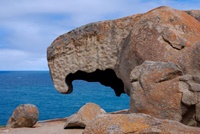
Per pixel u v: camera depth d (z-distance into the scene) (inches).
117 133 245.9
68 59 613.9
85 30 603.8
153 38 488.1
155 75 389.4
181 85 377.7
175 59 458.9
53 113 1466.5
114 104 1796.3
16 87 3713.1
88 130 253.4
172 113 372.2
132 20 569.9
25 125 506.0
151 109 379.9
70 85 641.0
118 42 576.7
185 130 249.3
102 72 693.3
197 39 482.0
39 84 4402.1
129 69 508.4
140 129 249.3
